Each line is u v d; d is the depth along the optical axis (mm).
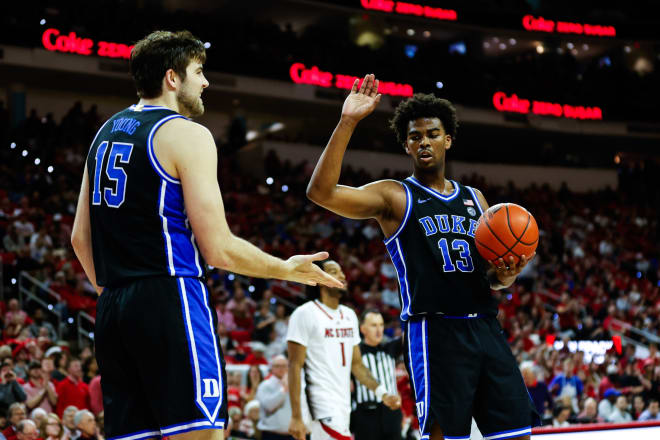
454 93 22047
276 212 18344
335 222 18328
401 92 21281
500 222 2732
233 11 22781
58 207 14602
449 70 22203
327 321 4512
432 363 2795
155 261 2215
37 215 13703
